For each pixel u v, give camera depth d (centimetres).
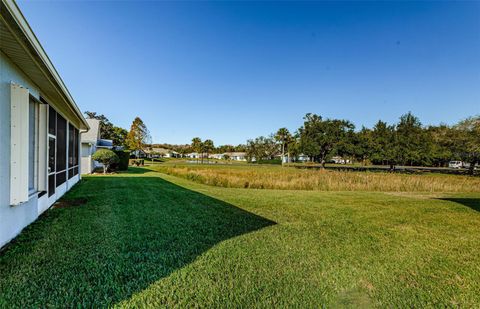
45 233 358
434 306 211
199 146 5844
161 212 518
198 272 252
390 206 705
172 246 324
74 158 926
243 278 244
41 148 441
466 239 411
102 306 188
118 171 1777
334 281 248
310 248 341
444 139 2752
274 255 309
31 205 406
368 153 2814
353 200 797
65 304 189
